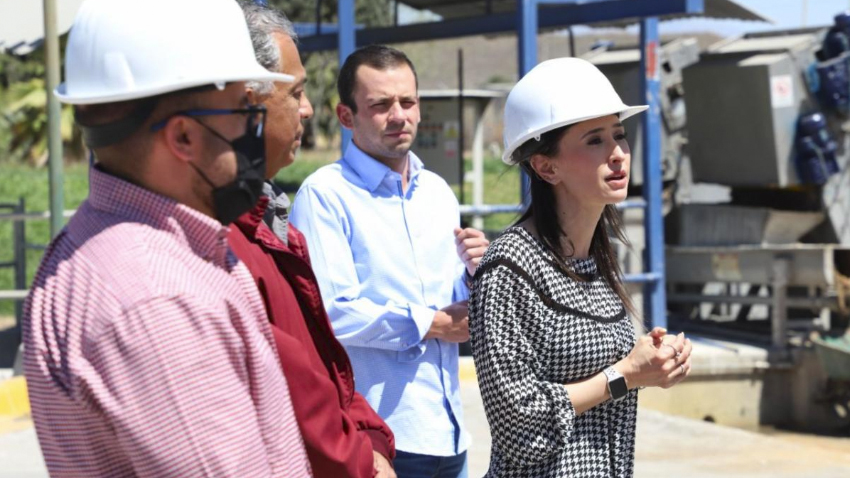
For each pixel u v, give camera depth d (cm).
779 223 958
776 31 1023
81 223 189
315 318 254
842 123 948
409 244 375
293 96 269
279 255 246
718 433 764
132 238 181
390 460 278
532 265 287
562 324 285
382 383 364
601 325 291
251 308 196
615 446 289
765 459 703
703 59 1019
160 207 186
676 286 1065
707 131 996
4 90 3219
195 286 179
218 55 190
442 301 381
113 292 174
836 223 959
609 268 306
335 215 367
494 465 290
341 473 232
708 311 1105
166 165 190
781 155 941
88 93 189
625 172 295
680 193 1048
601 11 900
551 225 293
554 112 288
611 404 290
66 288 180
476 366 288
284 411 192
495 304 284
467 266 378
